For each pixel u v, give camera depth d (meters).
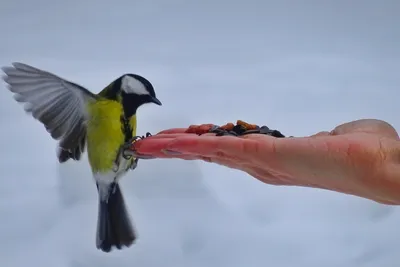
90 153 3.09
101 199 3.21
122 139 3.03
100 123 3.01
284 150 2.45
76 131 3.04
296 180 2.65
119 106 3.01
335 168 2.40
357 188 2.48
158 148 2.85
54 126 2.98
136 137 3.01
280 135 2.87
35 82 2.88
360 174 2.36
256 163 2.61
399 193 2.34
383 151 2.36
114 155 3.05
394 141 2.43
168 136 2.96
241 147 2.53
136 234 3.28
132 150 3.01
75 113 3.00
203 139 2.60
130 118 3.04
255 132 2.88
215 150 2.59
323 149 2.41
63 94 2.95
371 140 2.42
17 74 2.83
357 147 2.35
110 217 3.23
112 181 3.15
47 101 2.92
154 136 3.00
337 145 2.39
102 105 2.99
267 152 2.50
